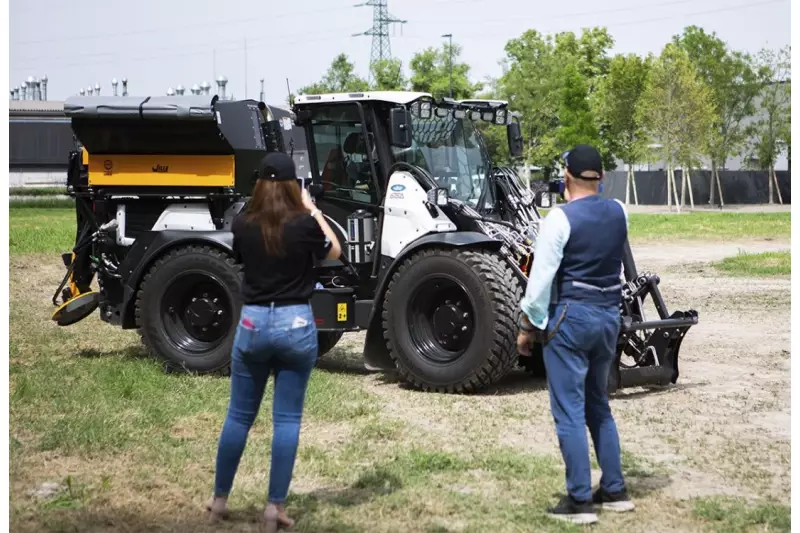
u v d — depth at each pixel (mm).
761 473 5961
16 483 5668
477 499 5375
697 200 60500
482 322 8062
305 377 4859
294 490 5582
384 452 6344
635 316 8156
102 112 8852
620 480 5246
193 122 8836
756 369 9273
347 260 9031
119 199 9484
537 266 4957
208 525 4996
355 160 9086
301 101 9211
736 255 21953
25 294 15078
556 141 54281
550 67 54062
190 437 6676
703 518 5113
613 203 5109
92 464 6051
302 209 4820
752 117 58062
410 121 8406
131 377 8367
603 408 5234
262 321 4758
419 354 8406
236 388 4922
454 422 7250
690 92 49000
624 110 55125
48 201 53969
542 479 5758
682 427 7082
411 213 8695
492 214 9094
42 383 8109
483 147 9242
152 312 8906
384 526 4973
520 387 8625
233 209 9414
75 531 4906
